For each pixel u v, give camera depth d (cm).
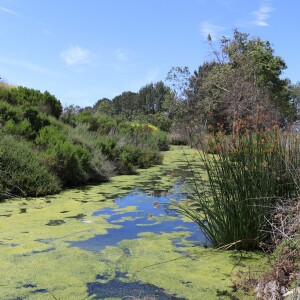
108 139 1277
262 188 458
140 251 464
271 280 331
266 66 2155
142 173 1216
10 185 769
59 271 402
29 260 429
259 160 471
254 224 459
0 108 1052
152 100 4725
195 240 508
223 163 476
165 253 457
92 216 633
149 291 358
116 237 519
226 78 2027
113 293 354
